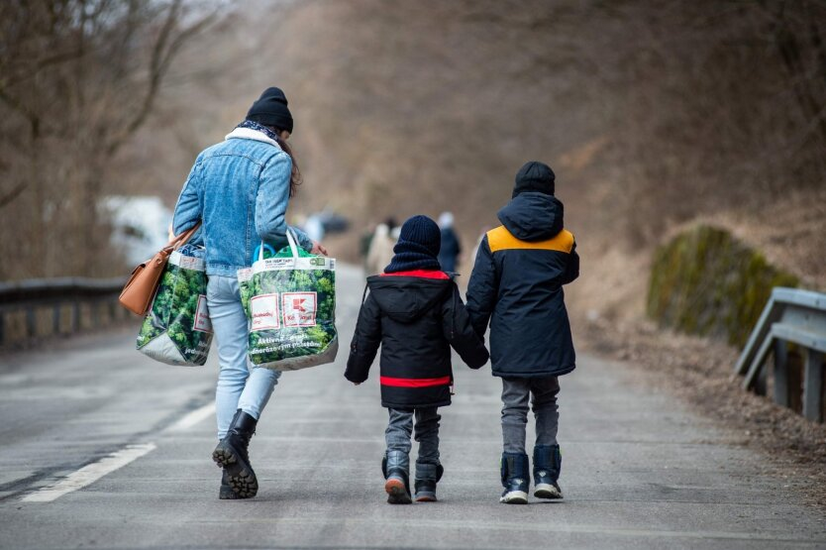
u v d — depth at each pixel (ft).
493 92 271.90
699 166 178.40
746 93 167.84
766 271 118.11
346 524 44.11
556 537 42.47
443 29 246.06
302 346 48.14
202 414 81.30
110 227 206.39
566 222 256.52
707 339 128.88
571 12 198.29
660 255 160.25
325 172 586.04
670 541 42.42
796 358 84.23
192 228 51.44
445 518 45.83
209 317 50.72
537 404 51.90
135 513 46.09
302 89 415.64
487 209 342.64
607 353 131.03
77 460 61.16
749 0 147.33
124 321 196.44
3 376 109.40
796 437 72.33
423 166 381.81
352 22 314.76
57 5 185.26
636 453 66.03
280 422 76.79
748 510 49.39
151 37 233.76
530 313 49.73
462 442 68.85
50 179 187.83
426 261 49.34
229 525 43.60
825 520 47.47
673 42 173.27
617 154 206.39
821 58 142.10
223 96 278.87
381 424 75.87
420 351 49.24
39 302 157.38
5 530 42.70
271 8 281.33
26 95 189.16
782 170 151.53
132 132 233.96
